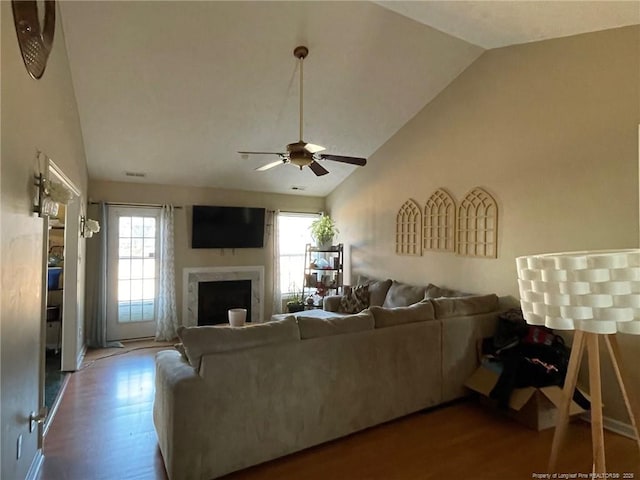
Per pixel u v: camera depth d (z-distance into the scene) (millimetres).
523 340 3207
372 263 5906
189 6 3119
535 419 2869
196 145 5023
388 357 2963
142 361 4598
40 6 2188
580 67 3213
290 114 4648
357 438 2791
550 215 3445
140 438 2770
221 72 3850
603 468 1463
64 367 4188
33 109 2227
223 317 6398
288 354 2531
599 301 1211
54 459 2486
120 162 5184
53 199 2432
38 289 2393
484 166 4074
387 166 5551
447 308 3383
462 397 3438
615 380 2932
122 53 3494
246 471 2404
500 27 3219
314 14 3316
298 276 7086
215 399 2281
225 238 6270
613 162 3000
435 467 2428
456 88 4395
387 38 3686
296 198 7023
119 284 5602
